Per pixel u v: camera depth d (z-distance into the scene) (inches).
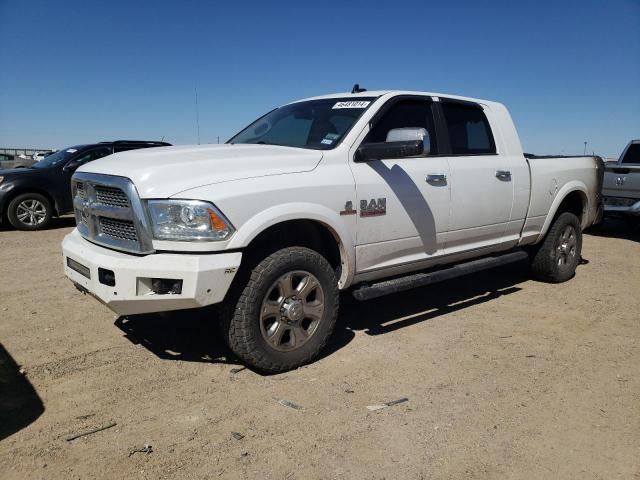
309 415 126.4
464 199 192.7
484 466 107.9
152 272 130.3
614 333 186.2
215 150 159.9
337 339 175.9
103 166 152.8
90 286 142.6
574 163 251.9
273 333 145.0
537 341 177.3
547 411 130.6
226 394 136.3
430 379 146.8
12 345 166.4
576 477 105.0
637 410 132.0
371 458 109.9
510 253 225.3
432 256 187.6
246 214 136.2
